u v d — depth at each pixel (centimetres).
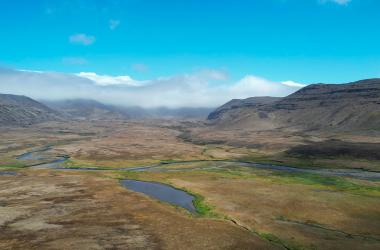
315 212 9188
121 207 9369
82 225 7800
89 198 10300
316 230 7881
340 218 8738
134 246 6619
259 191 11581
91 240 6875
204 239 7038
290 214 9031
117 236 7131
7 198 10288
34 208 9150
